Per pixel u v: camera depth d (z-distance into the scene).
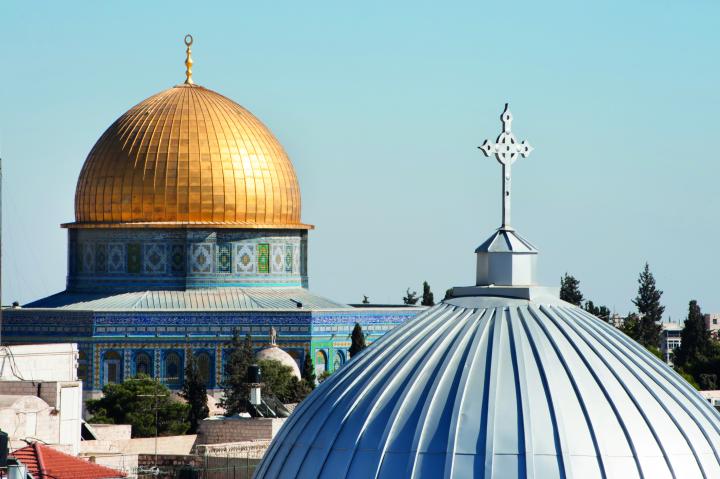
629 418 61.88
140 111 188.12
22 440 105.69
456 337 65.12
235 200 185.25
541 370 62.84
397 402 62.38
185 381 170.00
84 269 186.50
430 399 61.91
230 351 178.25
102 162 185.88
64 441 117.75
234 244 185.12
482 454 60.06
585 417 61.44
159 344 178.00
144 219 184.38
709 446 62.41
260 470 65.38
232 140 186.38
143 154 184.75
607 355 64.50
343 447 61.94
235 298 183.50
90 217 186.25
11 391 118.38
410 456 60.47
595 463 60.44
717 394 190.38
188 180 184.12
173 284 183.75
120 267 184.62
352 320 182.75
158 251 183.88
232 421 136.50
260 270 186.25
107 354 177.62
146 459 125.25
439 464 60.16
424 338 65.69
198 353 178.62
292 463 63.28
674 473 61.03
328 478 61.53
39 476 96.19
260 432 135.50
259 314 179.50
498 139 70.50
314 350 179.75
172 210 184.12
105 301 182.38
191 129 185.75
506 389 61.94
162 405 161.38
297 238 190.00
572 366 63.34
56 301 185.75
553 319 66.00
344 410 63.19
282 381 165.00
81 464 100.31
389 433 61.34
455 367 63.28
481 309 66.75
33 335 179.88
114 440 136.88
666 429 62.09
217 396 175.62
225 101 190.62
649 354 66.50
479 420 60.94
